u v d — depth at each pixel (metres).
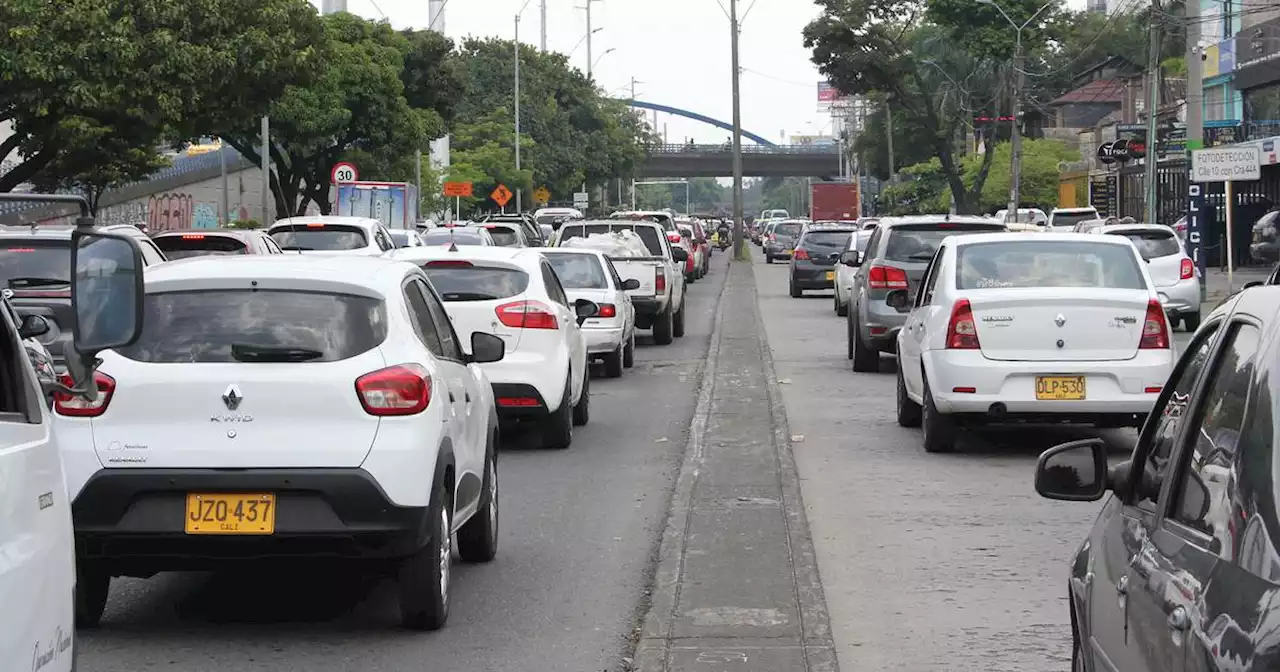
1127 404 12.13
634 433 14.94
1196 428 3.96
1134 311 12.19
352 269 7.61
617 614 7.88
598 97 104.12
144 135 27.30
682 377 20.36
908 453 13.16
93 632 7.54
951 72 72.56
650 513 10.74
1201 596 3.27
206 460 6.99
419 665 6.94
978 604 7.95
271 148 49.50
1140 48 72.00
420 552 7.30
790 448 13.35
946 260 13.03
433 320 8.30
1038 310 12.21
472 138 81.12
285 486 6.96
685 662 6.76
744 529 9.70
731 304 35.50
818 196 78.56
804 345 24.62
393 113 51.06
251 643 7.33
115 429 7.03
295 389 7.03
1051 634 7.35
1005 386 12.25
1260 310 3.68
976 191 71.88
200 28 26.84
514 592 8.38
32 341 11.55
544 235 46.94
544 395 13.47
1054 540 9.55
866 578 8.57
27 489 3.73
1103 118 84.44
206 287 7.30
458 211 66.00
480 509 8.95
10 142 27.09
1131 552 4.20
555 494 11.53
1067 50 79.19
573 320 14.80
